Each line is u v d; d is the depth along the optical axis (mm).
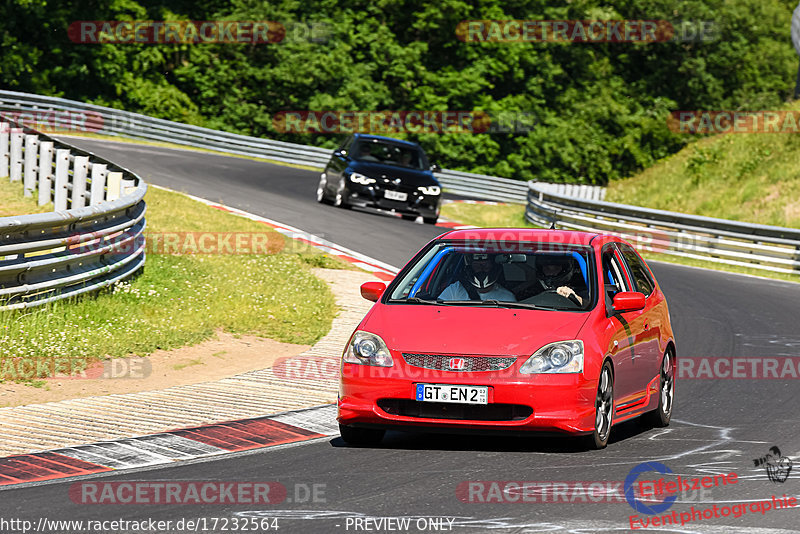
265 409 32500
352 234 77375
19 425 29016
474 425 26625
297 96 198500
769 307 61594
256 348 43188
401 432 30250
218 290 52094
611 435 30422
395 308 29078
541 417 26391
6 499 22047
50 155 70250
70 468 24859
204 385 35875
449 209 121500
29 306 39875
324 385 36688
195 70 197250
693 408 35250
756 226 85000
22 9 175000
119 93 180875
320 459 26312
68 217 42250
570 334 27312
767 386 39375
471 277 30328
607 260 31406
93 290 45000
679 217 90312
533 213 112312
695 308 59375
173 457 26266
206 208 78938
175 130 152125
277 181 114438
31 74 175500
